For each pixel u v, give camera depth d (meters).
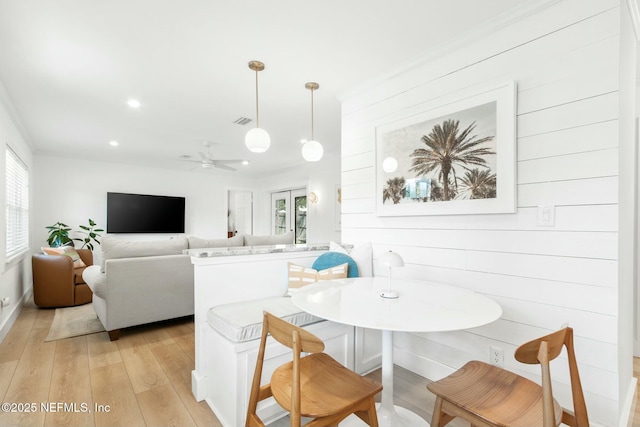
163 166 6.51
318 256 2.68
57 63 2.43
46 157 5.41
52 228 5.19
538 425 1.07
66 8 1.80
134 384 2.20
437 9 1.85
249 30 2.04
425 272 2.37
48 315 3.79
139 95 3.04
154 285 3.21
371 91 2.82
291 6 1.82
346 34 2.09
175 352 2.73
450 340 2.22
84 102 3.20
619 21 1.54
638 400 2.01
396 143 2.56
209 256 2.09
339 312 1.39
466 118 2.10
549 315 1.74
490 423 1.09
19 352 2.72
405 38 2.14
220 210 7.44
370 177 2.82
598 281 1.58
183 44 2.19
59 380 2.24
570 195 1.67
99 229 5.61
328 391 1.30
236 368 1.69
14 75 2.61
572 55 1.68
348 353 2.22
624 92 1.68
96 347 2.83
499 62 1.97
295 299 1.60
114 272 2.98
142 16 1.88
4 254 3.12
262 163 6.40
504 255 1.93
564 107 1.70
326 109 3.45
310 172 6.32
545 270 1.76
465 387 1.29
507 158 1.88
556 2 1.73
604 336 1.56
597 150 1.59
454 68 2.21
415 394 2.12
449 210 2.18
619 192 1.54
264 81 2.77
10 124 3.41
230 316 1.86
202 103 3.25
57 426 1.75
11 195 3.70
